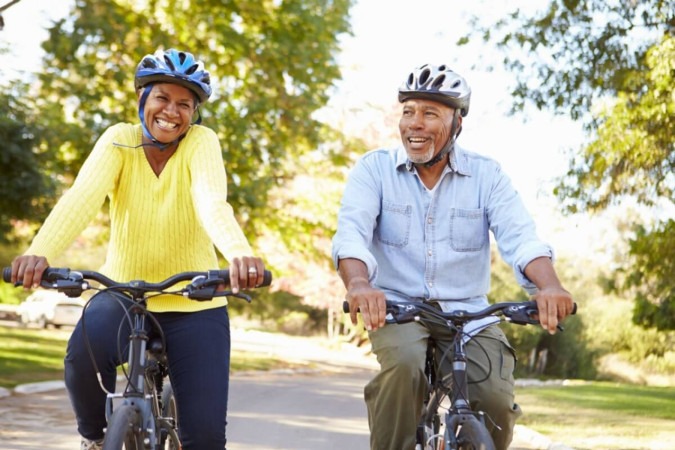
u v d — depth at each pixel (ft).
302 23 68.03
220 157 12.89
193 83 12.48
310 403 46.03
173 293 11.42
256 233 74.38
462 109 13.44
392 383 12.80
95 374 12.33
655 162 43.91
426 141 13.24
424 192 13.74
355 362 120.57
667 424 39.70
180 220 12.92
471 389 13.14
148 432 11.39
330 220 86.53
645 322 88.94
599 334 144.46
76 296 11.50
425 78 13.21
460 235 13.71
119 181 12.91
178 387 12.54
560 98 44.50
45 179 63.26
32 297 108.37
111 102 66.80
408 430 13.06
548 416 42.22
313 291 136.67
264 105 65.46
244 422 34.40
